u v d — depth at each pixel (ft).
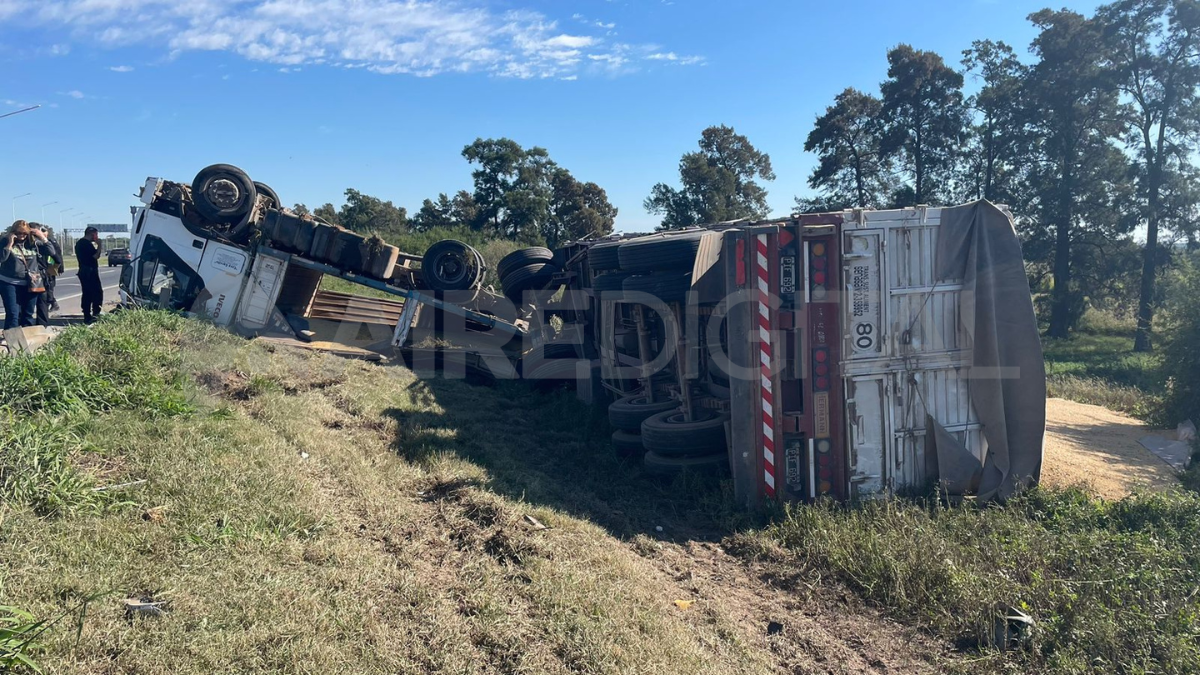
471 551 16.83
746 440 22.20
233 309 40.04
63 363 21.25
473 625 13.76
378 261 40.47
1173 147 133.69
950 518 20.72
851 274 22.27
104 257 220.43
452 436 26.99
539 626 14.06
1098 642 14.43
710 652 14.43
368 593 14.19
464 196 197.26
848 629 15.96
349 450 22.84
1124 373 80.33
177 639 11.73
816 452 22.29
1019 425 22.86
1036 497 22.31
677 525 21.77
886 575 17.42
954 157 150.61
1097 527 20.43
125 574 13.15
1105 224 139.03
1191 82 128.36
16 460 15.26
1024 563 17.76
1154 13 130.31
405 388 34.32
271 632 12.34
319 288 47.24
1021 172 146.41
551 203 196.95
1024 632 14.83
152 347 27.61
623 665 13.12
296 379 30.94
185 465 17.87
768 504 21.68
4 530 13.53
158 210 40.91
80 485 15.57
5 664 10.36
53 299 50.93
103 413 20.42
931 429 22.84
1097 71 133.28
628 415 27.99
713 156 185.68
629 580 16.74
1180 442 35.53
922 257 22.72
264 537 15.44
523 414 34.76
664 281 25.80
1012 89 142.72
